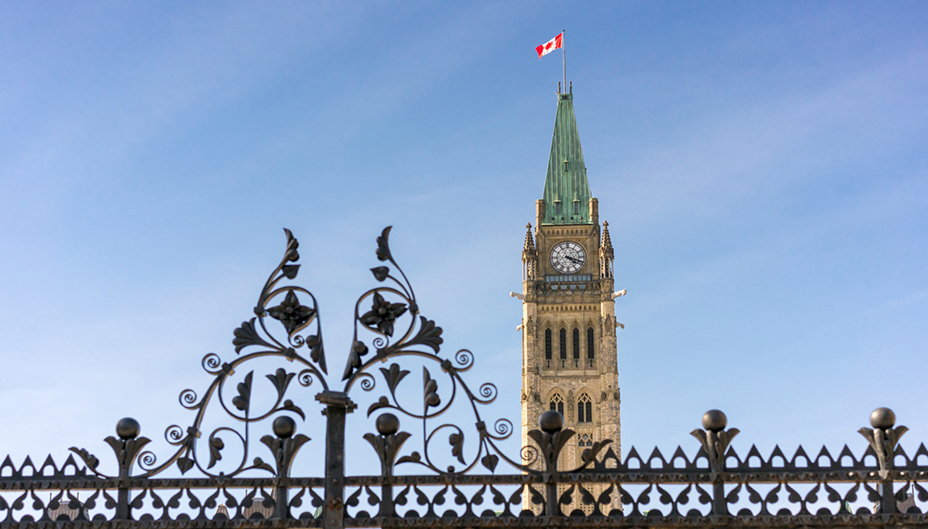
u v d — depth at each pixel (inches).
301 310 344.2
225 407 333.7
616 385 4023.1
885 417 325.4
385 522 321.1
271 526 323.3
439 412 331.9
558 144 4517.7
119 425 333.1
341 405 333.1
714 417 328.5
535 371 4052.7
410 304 342.3
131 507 326.0
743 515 318.7
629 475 324.2
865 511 319.6
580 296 4163.4
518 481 325.4
